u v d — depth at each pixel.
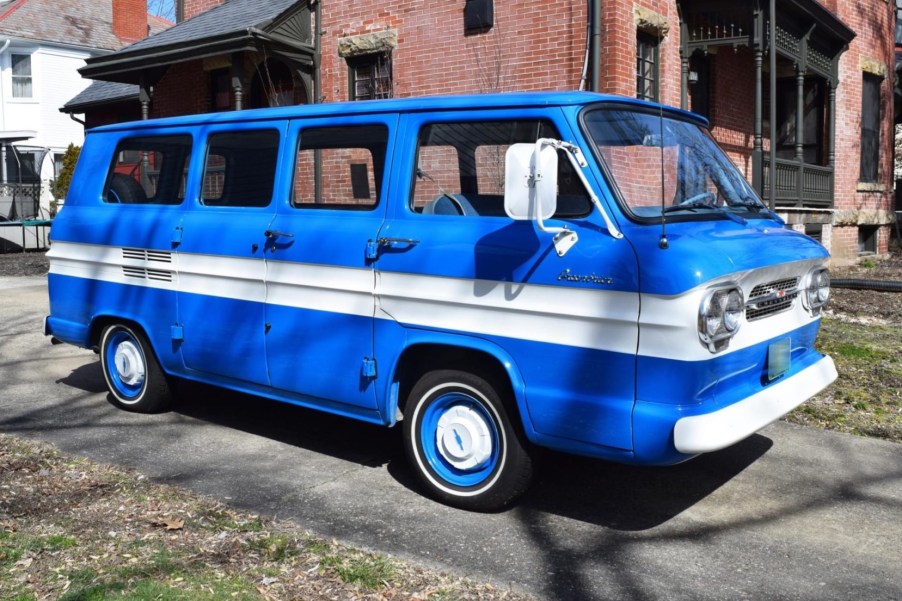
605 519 4.40
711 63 13.86
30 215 23.72
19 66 30.14
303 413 6.45
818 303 4.81
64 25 31.36
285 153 5.23
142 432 5.90
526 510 4.52
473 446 4.44
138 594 3.42
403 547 4.00
